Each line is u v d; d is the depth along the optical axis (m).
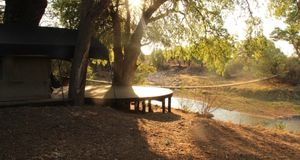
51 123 8.53
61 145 7.44
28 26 12.20
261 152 9.06
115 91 14.91
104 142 8.04
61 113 9.42
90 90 15.32
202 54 18.95
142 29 16.31
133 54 16.67
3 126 8.01
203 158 7.94
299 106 36.00
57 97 12.73
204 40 18.22
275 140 10.80
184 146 8.66
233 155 8.43
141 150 7.89
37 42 11.14
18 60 11.38
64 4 17.83
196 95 37.53
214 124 11.70
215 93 42.09
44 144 7.37
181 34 18.03
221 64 18.86
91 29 11.16
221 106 33.62
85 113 9.84
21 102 10.82
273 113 31.94
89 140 8.02
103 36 17.78
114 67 17.06
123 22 17.72
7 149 6.95
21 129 7.97
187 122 11.51
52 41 11.48
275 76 48.06
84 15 11.10
